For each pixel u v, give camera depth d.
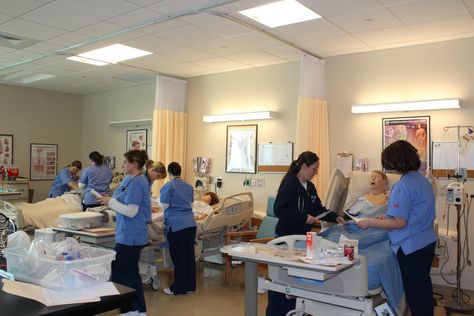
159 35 4.39
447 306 3.76
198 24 4.01
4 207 5.16
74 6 3.63
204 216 4.71
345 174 4.87
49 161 8.08
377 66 4.75
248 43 4.61
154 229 4.04
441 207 4.30
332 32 4.16
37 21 4.04
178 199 3.94
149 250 4.21
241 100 5.89
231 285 4.38
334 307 2.29
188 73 6.23
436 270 4.23
